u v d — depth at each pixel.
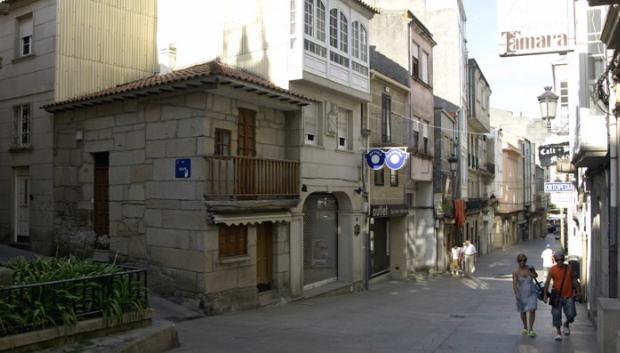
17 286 7.21
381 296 17.92
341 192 18.33
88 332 7.92
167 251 13.30
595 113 11.02
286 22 15.84
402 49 24.97
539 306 16.50
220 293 12.97
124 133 14.36
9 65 17.30
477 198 41.03
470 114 38.47
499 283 23.88
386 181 22.75
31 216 16.64
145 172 13.84
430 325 12.01
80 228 15.41
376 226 23.14
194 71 13.82
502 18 9.91
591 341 9.95
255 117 14.71
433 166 28.98
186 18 18.19
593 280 13.65
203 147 12.70
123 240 14.30
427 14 35.84
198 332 10.47
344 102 18.36
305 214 17.39
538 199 73.75
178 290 13.02
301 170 15.81
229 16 17.16
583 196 17.16
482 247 44.16
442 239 29.05
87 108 15.19
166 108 13.45
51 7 15.97
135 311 8.73
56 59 15.77
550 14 9.77
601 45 10.89
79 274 8.32
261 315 12.84
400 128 24.23
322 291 17.03
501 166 53.41
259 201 13.62
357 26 18.61
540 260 38.53
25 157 16.84
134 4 18.16
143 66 18.33
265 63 16.17
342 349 9.20
